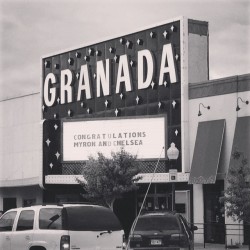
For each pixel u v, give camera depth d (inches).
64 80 1566.2
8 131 1784.0
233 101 1210.0
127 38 1422.2
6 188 1780.3
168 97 1326.3
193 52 1316.4
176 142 1304.1
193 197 1280.8
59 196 1594.5
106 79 1455.5
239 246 1145.4
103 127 1400.1
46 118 1616.6
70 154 1446.9
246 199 939.3
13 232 674.8
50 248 634.8
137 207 1408.7
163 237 794.2
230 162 1160.8
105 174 1196.5
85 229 641.0
